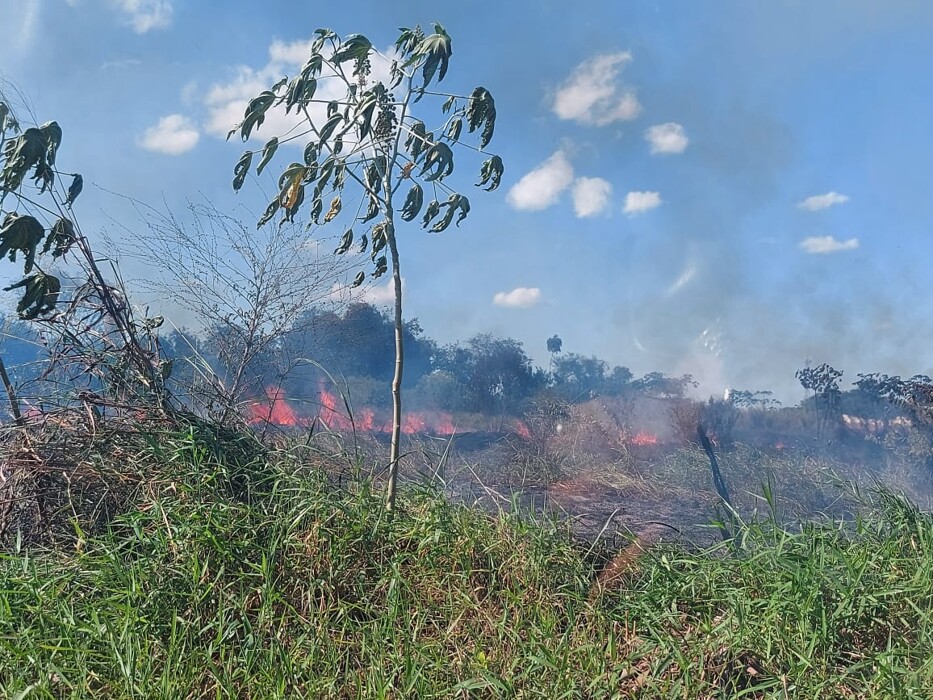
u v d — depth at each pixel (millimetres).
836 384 11625
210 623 3896
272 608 4035
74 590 4172
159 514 4418
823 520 6062
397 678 3748
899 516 4895
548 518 5281
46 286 5242
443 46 4891
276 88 5184
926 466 9648
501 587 4445
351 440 7551
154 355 5844
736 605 4023
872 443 10898
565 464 9305
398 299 5297
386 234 5293
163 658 3742
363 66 5266
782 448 10609
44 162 5285
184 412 5516
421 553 4543
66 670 3600
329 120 5254
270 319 7020
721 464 9211
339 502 4824
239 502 4805
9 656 3697
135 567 4156
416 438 9914
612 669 3717
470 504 5645
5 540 4980
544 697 3541
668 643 3777
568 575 4508
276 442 5910
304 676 3703
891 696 3494
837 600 4070
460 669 3750
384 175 5312
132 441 5188
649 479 8797
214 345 7016
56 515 5008
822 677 3635
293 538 4434
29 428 5324
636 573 4648
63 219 5582
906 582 4191
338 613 4156
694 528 6672
